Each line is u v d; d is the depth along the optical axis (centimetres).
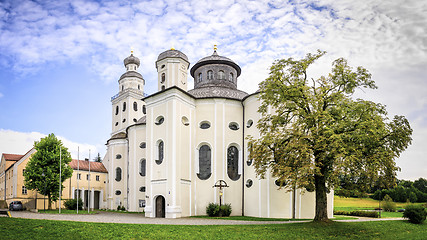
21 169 5766
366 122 2828
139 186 5769
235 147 4856
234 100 4916
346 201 9750
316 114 2903
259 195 4353
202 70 5656
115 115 7962
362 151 2898
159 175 4372
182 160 4416
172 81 5959
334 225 2991
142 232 2611
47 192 5228
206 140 4722
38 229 2486
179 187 4269
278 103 3231
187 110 4662
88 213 4697
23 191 5728
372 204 9056
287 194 4262
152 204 4350
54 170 5247
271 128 3250
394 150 2936
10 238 2220
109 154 6744
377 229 3027
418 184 11731
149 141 4622
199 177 4647
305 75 3234
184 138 4522
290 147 2858
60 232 2461
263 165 3309
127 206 6147
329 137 2773
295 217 4216
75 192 6694
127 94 7625
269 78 3209
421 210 3459
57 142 5472
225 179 4631
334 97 3088
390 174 2920
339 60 3194
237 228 2873
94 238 2391
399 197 10250
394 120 2959
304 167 2739
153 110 4675
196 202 4550
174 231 2684
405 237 2820
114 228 2692
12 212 4266
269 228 2884
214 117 4784
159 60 6116
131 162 5950
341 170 2730
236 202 4631
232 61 5666
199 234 2614
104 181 7125
